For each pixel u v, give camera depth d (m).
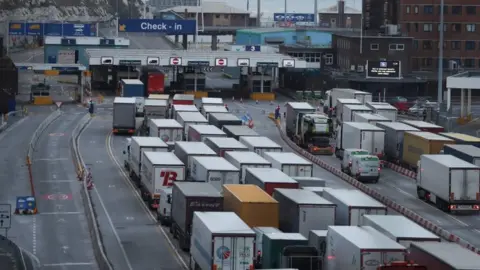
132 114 197.00
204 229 89.19
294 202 99.38
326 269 86.75
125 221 120.38
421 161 138.00
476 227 120.50
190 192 104.88
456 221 124.12
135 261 100.38
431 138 155.00
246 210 98.12
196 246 93.31
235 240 85.88
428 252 78.38
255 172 120.12
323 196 110.00
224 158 136.75
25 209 123.69
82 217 122.75
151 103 195.12
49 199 133.25
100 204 130.50
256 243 91.44
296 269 79.12
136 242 109.12
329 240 86.56
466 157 141.00
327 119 180.00
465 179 127.94
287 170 131.00
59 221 120.12
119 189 141.62
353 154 153.62
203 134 158.25
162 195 119.19
